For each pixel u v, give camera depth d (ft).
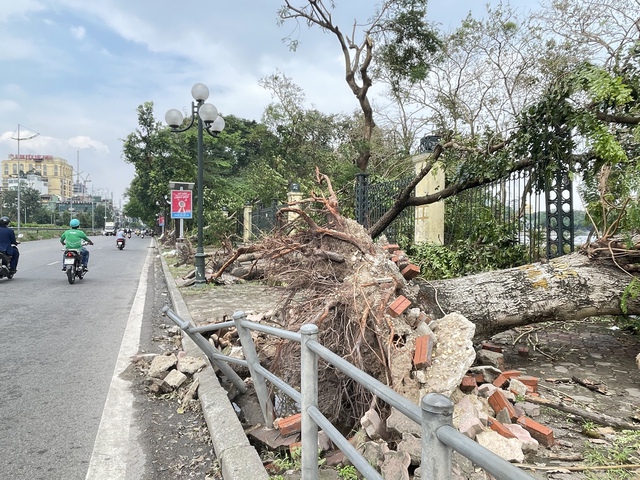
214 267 35.14
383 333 10.30
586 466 7.97
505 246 22.38
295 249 13.44
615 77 16.25
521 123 19.88
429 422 3.79
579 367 13.78
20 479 8.56
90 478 8.59
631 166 14.90
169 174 92.89
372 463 7.86
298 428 9.71
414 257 26.61
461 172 24.20
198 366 13.60
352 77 54.70
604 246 14.69
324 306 11.06
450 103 49.39
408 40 51.11
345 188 34.45
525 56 39.88
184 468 8.91
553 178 18.40
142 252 80.23
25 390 12.98
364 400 10.01
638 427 9.55
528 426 9.15
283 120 84.64
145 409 11.76
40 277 38.32
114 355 16.39
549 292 13.96
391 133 71.87
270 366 12.55
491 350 14.34
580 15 28.09
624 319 17.74
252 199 70.18
